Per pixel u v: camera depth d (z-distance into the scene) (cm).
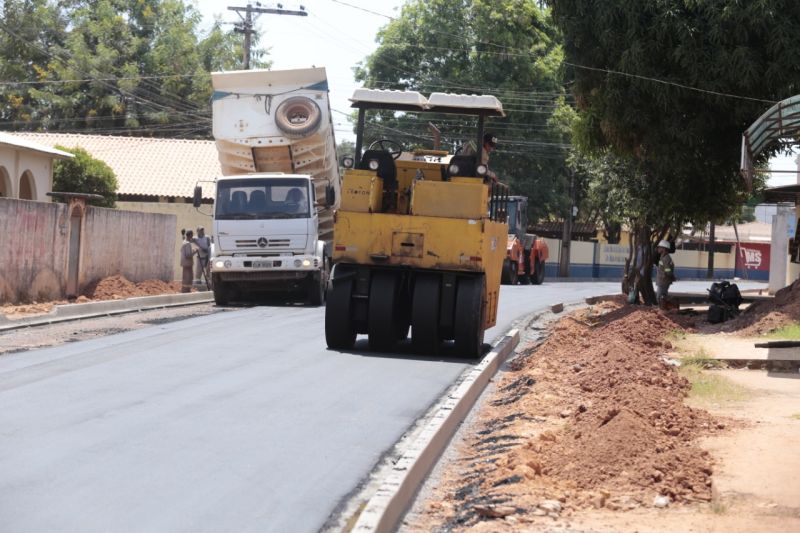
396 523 762
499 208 1975
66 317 2211
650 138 2512
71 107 6812
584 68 2500
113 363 1497
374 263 1741
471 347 1725
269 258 2655
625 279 3391
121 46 7175
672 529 716
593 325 2417
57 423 1047
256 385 1333
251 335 1928
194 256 3378
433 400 1295
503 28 5819
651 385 1323
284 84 2730
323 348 1769
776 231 4381
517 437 1060
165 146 4978
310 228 2678
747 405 1255
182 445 966
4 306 2403
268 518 748
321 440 1021
